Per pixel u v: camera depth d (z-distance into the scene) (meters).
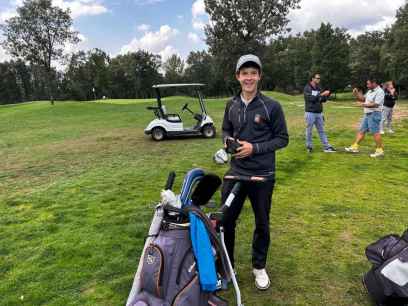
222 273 2.56
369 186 5.87
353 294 3.07
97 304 3.01
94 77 87.69
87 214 4.92
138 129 14.70
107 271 3.49
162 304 2.19
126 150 9.80
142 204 5.23
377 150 7.98
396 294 2.64
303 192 5.60
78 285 3.28
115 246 3.97
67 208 5.18
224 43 54.75
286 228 4.32
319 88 8.30
